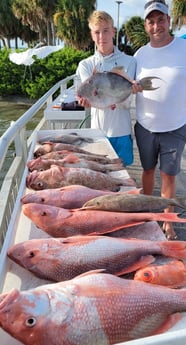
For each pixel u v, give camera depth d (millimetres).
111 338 979
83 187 1734
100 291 1038
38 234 1503
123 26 31578
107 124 2998
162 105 2666
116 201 1567
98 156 2354
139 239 1387
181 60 2584
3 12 34625
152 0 2539
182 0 24969
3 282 1216
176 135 2715
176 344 699
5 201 2242
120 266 1252
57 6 27453
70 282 1076
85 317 975
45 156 2289
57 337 944
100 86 2719
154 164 2990
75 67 20875
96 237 1322
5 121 15625
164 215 1490
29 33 36469
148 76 2693
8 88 21453
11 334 949
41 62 21078
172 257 1274
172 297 1075
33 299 978
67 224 1456
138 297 1047
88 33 26812
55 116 4383
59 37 28109
